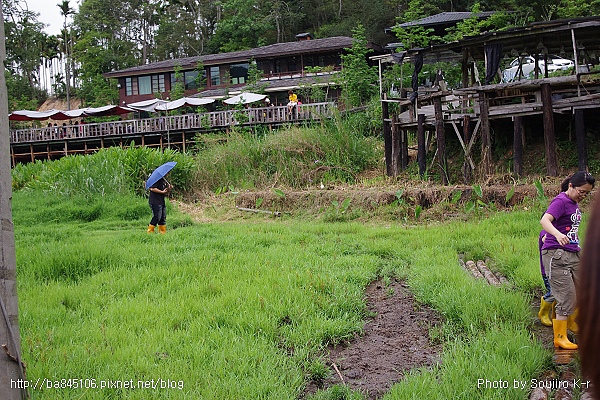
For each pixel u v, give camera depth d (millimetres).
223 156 20625
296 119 27250
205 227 14344
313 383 5234
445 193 14281
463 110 16938
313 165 19125
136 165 20109
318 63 40156
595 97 14148
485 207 13539
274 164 19766
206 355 5383
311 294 7129
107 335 5875
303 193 16625
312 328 6137
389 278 8523
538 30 14602
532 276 7508
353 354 5832
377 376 5301
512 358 5152
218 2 56938
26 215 16781
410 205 14586
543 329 6242
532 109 14891
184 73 44375
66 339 5824
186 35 62531
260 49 42000
